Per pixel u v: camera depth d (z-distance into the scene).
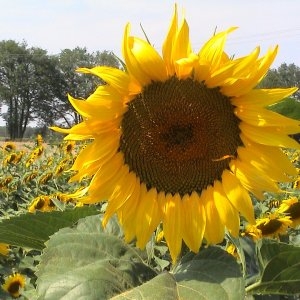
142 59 0.40
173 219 0.42
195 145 0.43
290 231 0.82
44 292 0.35
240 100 0.42
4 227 0.43
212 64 0.41
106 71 0.40
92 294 0.35
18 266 0.93
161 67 0.41
